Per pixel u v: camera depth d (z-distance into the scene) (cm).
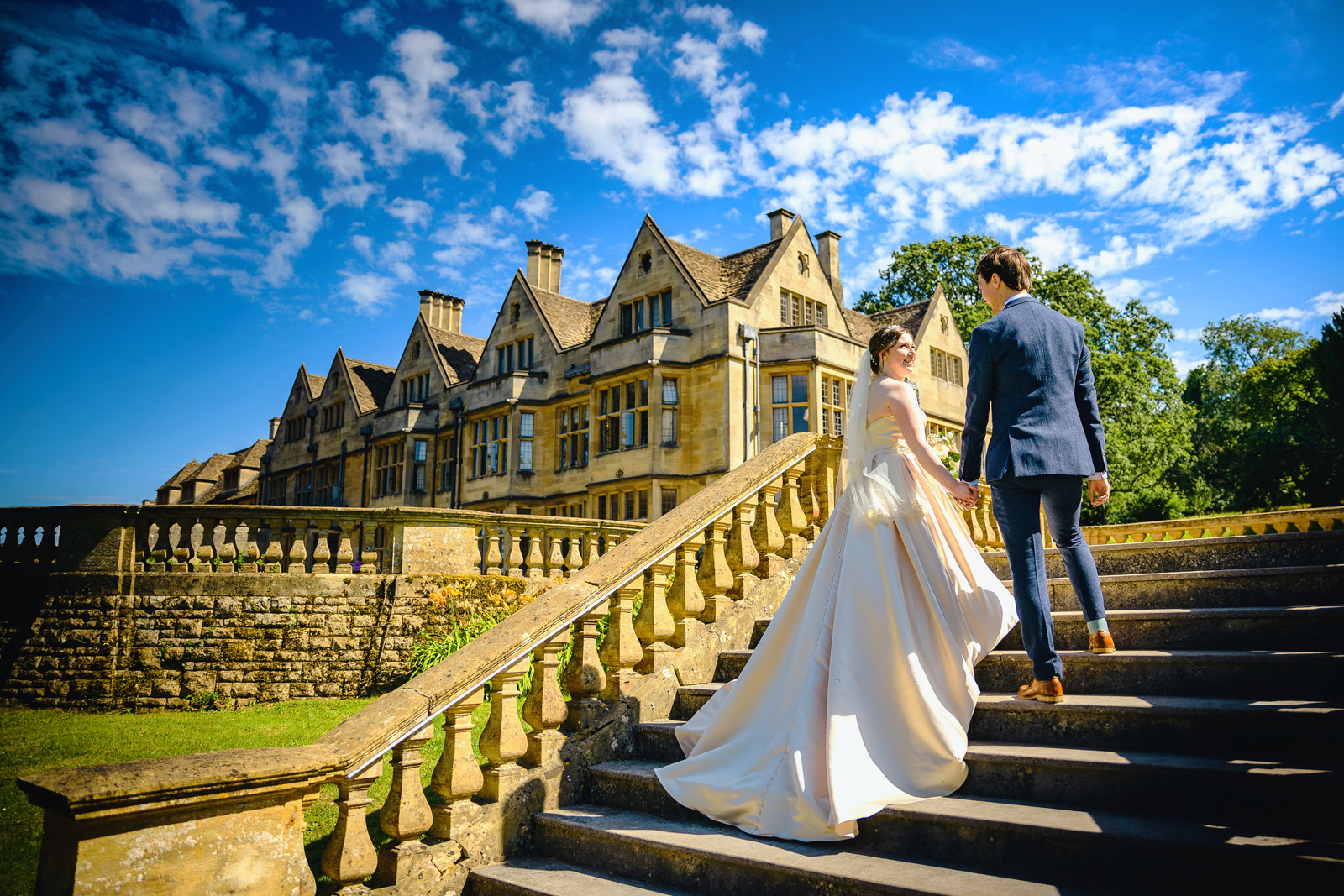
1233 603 364
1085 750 298
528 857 349
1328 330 2839
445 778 336
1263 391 4403
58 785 236
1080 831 246
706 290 2244
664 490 2114
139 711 1079
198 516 1186
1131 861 238
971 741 334
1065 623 384
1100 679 336
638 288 2350
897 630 311
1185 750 284
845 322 2467
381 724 313
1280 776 243
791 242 2345
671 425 2148
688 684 444
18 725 956
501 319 2855
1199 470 5291
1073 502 326
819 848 287
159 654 1120
